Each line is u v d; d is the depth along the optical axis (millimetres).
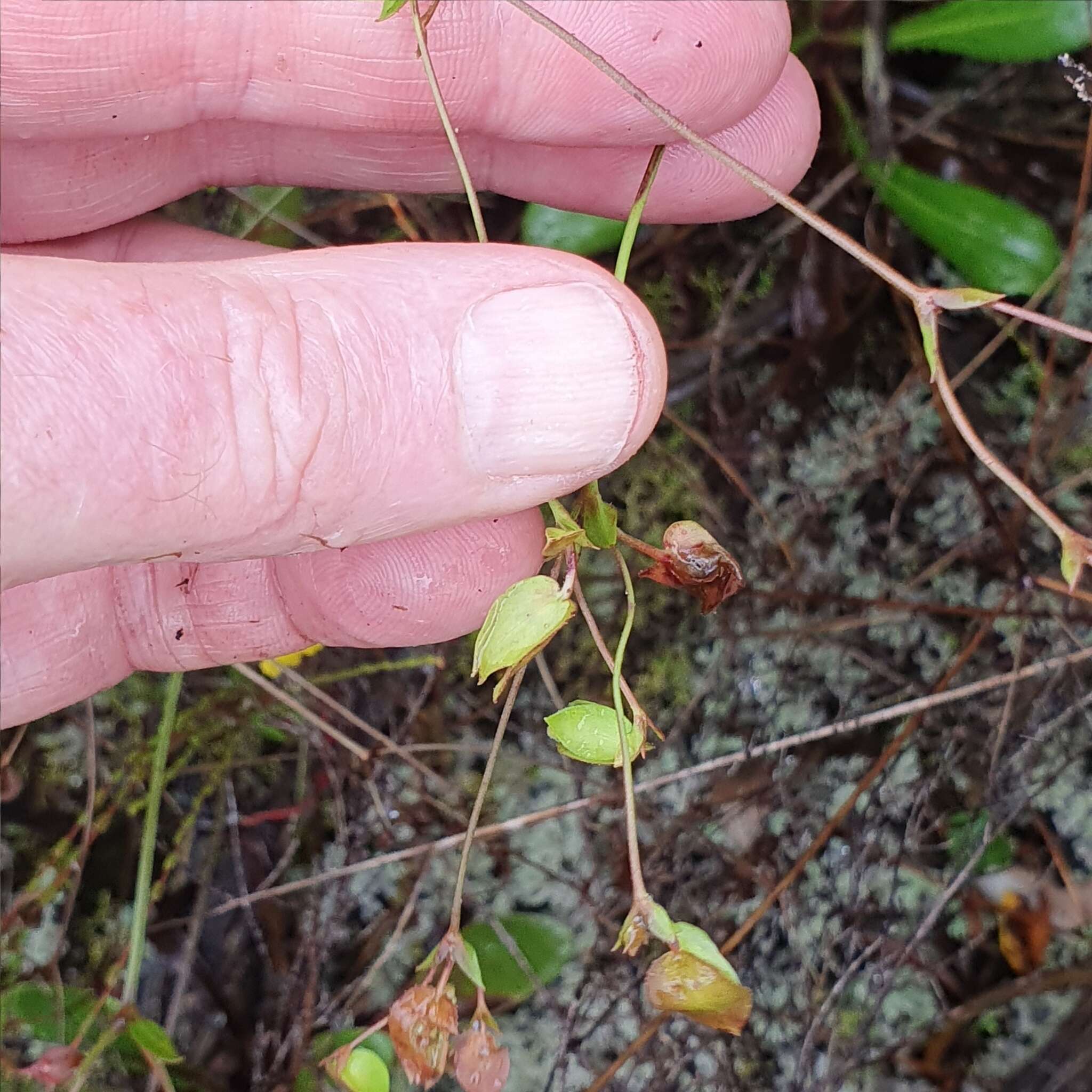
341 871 195
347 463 99
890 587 195
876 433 194
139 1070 192
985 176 190
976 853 177
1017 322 188
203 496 94
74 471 89
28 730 206
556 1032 192
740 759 186
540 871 199
